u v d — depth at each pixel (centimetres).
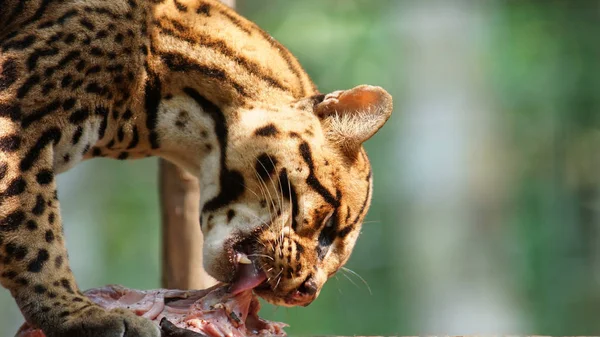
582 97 2362
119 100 612
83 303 564
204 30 633
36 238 566
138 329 550
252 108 629
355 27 2247
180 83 628
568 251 2331
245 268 627
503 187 2081
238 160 625
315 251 633
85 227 2411
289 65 659
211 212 633
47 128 578
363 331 2028
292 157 620
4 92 571
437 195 2027
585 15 2359
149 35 617
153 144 639
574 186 2373
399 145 2095
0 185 562
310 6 2297
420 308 1997
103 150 634
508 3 2350
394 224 2084
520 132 2306
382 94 631
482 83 2091
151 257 2456
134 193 2459
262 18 2303
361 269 2088
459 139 2048
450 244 2005
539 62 2344
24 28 588
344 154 635
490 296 1984
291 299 635
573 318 2256
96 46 592
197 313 580
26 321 575
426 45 2067
